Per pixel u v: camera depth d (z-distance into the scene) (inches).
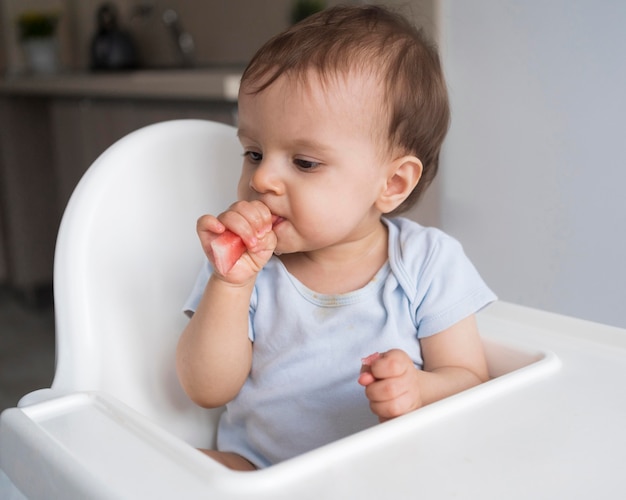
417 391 22.8
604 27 38.0
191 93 70.4
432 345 27.8
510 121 43.5
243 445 28.9
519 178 43.2
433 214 48.9
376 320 28.0
